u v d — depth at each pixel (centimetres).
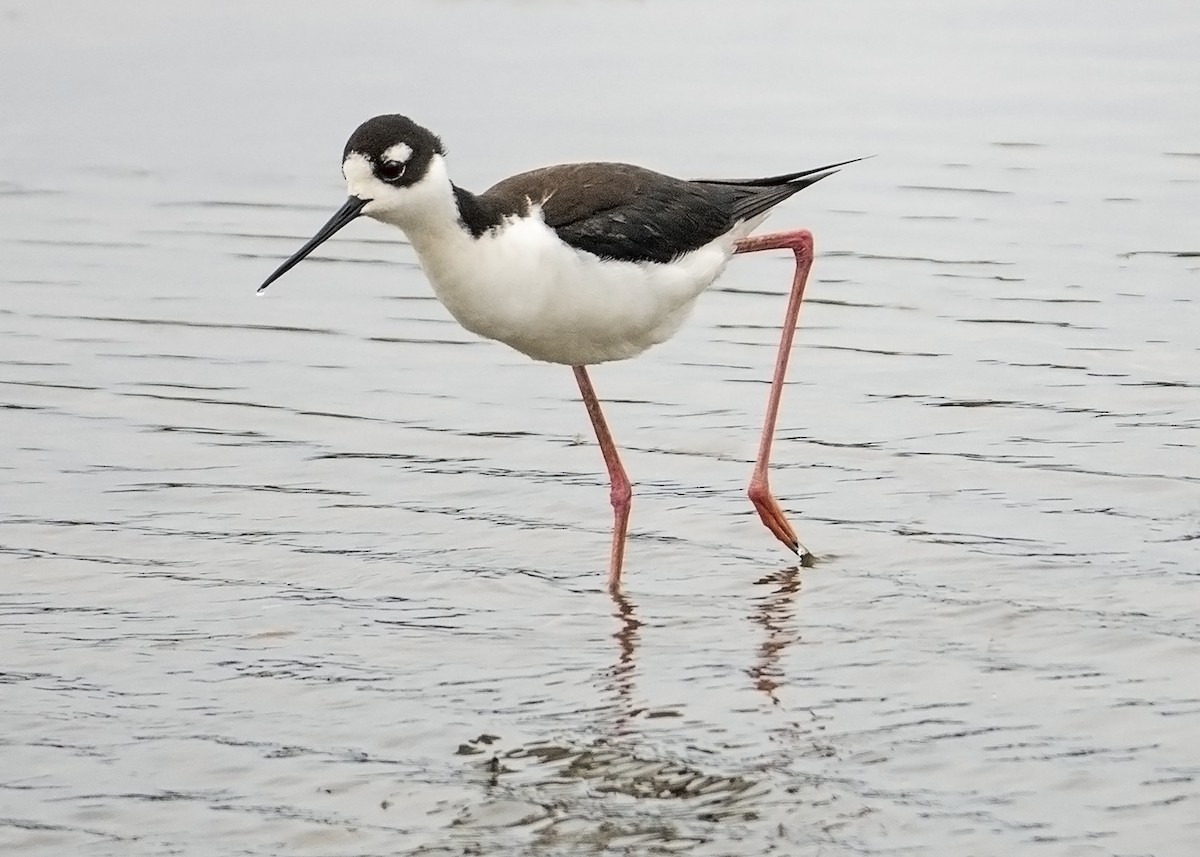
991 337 1434
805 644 970
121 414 1341
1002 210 1697
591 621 1012
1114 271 1548
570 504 1193
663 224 1034
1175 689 895
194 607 1031
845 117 1927
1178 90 2006
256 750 861
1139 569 1043
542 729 877
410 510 1180
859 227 1672
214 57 2180
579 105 1959
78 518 1161
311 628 1003
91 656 966
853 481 1202
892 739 855
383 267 1655
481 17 2306
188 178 1836
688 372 1416
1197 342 1400
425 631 1000
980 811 787
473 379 1419
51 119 1998
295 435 1306
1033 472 1194
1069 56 2127
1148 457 1205
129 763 849
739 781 820
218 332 1504
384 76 2084
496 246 985
